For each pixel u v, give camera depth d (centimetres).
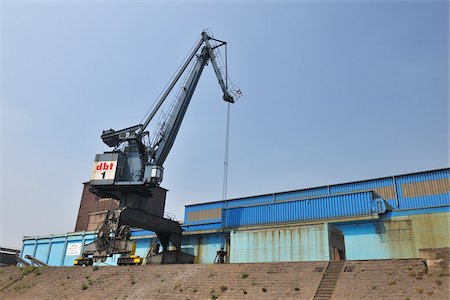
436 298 1672
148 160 4184
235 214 4266
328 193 4647
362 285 1939
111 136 4341
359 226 3447
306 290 2028
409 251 3161
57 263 5891
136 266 3006
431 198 3972
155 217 4025
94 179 4041
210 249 4297
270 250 3619
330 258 3259
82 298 2719
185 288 2425
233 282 2323
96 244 3650
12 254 8194
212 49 4856
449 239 3047
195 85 4638
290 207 3909
